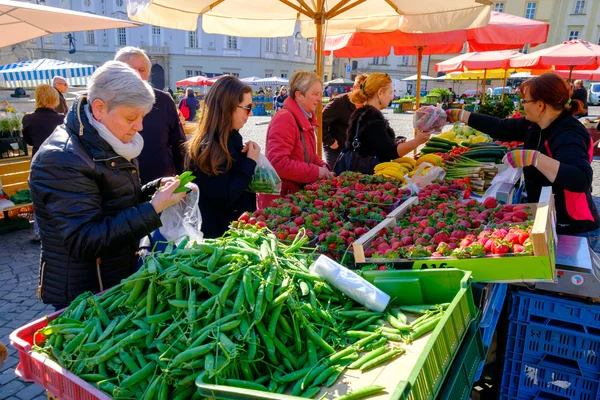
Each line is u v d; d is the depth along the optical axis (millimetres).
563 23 47312
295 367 1575
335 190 3443
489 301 2166
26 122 6086
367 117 4121
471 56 12820
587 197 3174
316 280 1923
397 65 60094
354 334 1733
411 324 1778
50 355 1665
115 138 1958
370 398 1403
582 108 3119
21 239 6488
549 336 2469
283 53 58219
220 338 1477
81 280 2121
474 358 1852
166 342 1573
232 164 3025
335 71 64125
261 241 2084
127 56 3660
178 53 54469
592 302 2355
